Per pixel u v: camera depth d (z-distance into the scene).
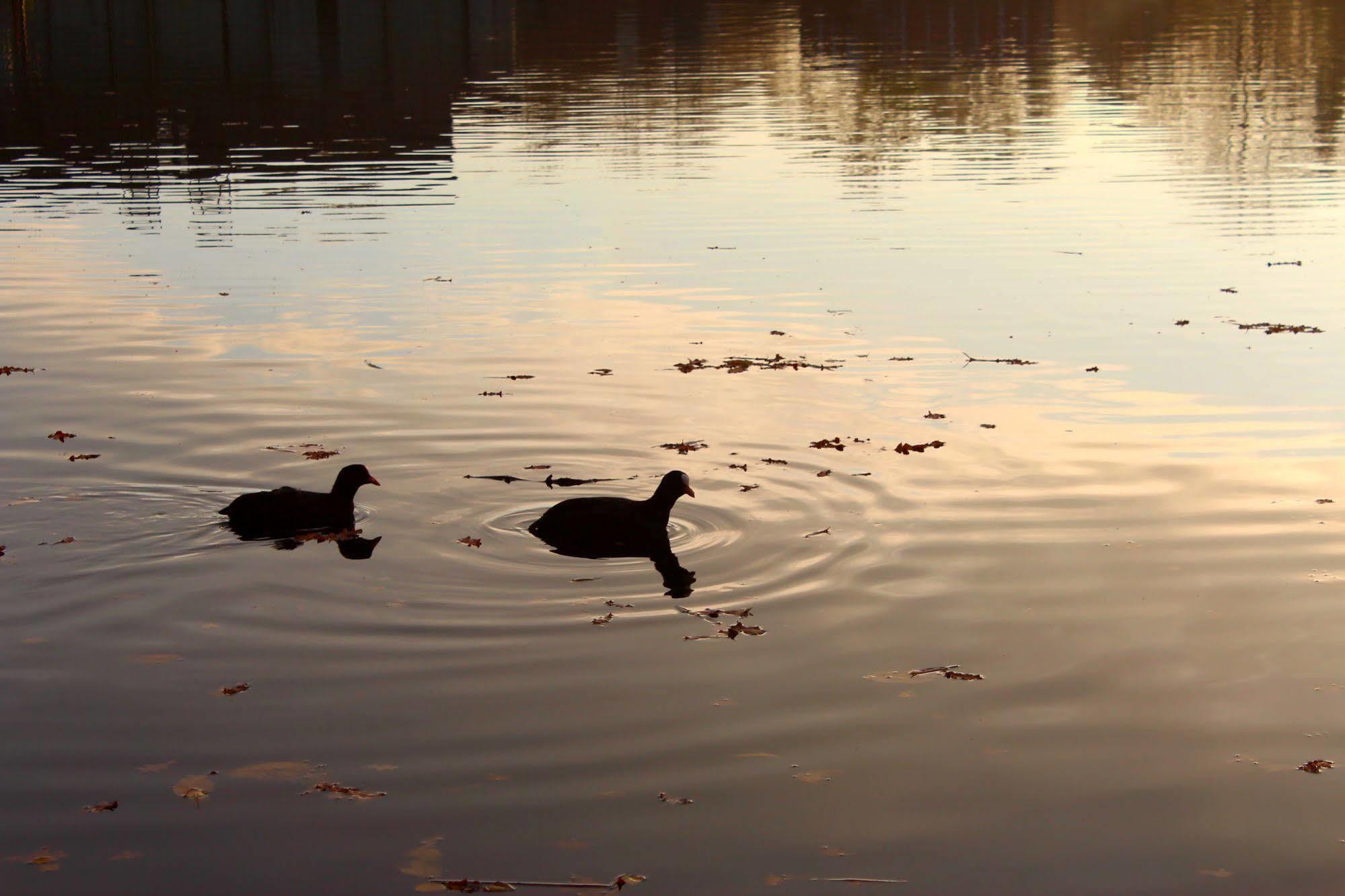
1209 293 23.34
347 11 78.75
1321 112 45.78
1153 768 9.11
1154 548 12.77
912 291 23.67
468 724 9.57
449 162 37.94
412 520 13.41
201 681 10.21
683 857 8.09
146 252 26.92
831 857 8.10
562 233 28.59
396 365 19.06
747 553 12.66
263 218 30.36
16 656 10.60
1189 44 67.38
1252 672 10.43
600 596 11.74
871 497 14.04
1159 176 35.34
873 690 10.14
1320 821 8.48
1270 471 14.72
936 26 77.06
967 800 8.72
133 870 7.93
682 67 60.22
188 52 61.69
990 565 12.38
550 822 8.42
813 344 20.27
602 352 19.77
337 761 9.10
